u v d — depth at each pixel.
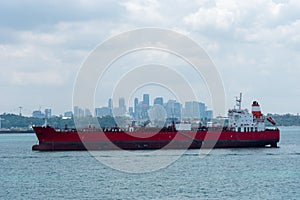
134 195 184.25
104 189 195.88
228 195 184.50
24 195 185.62
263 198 179.75
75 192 190.25
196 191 191.88
